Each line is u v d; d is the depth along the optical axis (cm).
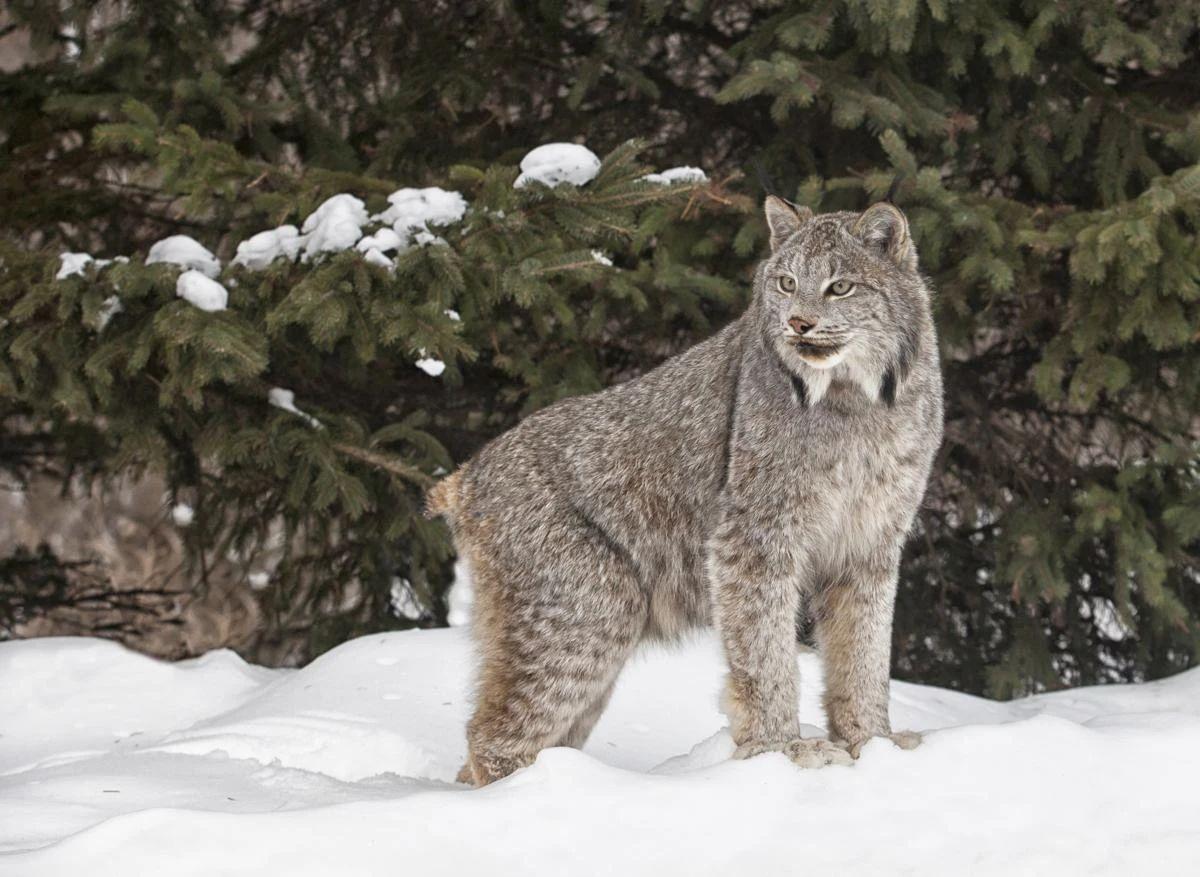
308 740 895
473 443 1412
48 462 1569
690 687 992
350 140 1426
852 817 659
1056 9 1214
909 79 1267
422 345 1067
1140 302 1159
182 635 1734
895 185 799
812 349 743
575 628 824
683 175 1193
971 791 676
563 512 833
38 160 1324
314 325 1064
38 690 1062
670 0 1338
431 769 885
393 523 1238
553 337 1298
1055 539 1345
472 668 870
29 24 1327
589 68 1337
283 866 602
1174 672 1445
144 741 977
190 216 1246
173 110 1249
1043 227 1242
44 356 1132
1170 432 1334
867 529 783
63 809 692
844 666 795
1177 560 1322
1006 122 1313
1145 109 1276
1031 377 1375
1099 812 665
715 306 1336
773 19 1287
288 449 1188
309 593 1427
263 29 1472
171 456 1327
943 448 1442
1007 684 1388
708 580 796
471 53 1418
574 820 645
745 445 777
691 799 662
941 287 1209
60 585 1565
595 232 1130
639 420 836
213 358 1073
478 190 1157
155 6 1321
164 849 604
